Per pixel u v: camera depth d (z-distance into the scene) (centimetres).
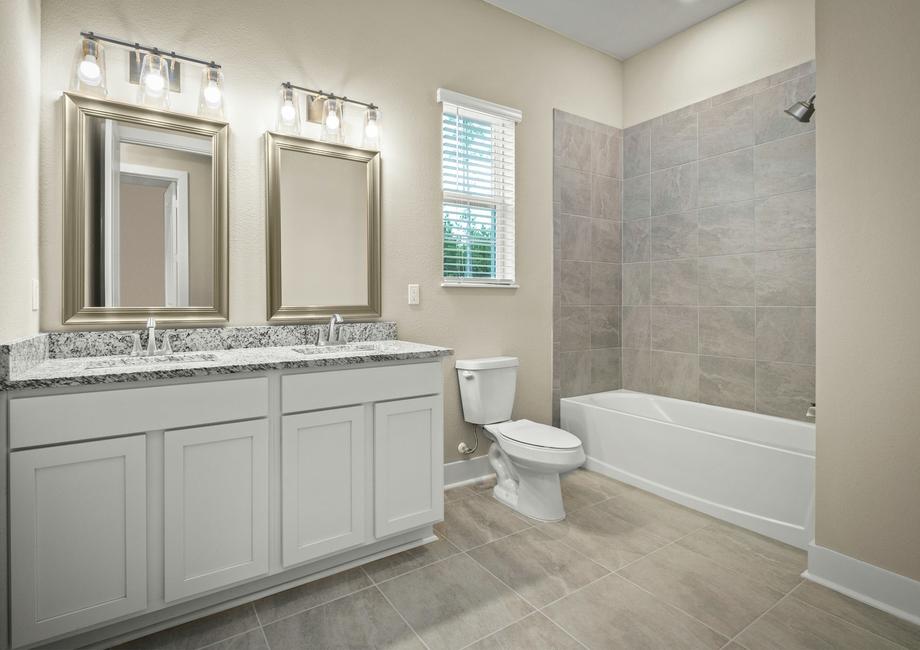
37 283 173
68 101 180
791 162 271
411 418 208
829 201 186
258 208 222
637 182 356
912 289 166
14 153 148
